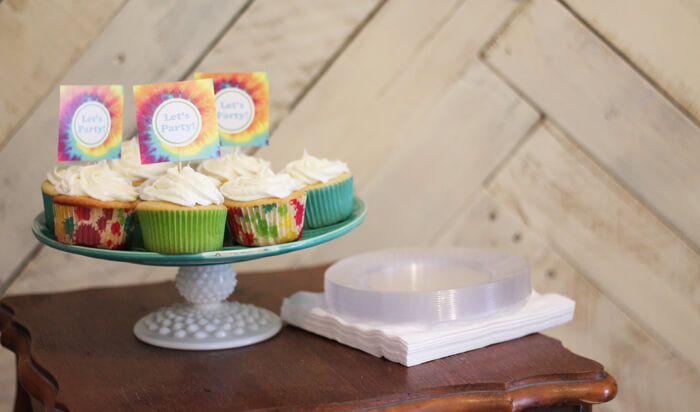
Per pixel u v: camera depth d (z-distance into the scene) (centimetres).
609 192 152
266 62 135
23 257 128
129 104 129
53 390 77
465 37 144
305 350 86
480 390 74
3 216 126
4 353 129
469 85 145
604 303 155
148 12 128
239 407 69
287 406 69
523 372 77
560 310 91
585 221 153
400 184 145
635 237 153
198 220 78
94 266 132
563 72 148
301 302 95
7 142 125
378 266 98
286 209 84
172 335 89
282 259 142
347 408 70
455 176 148
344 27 139
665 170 151
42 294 111
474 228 150
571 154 151
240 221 84
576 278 154
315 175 93
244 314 93
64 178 86
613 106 150
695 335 155
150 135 82
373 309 85
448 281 93
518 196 151
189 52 131
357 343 85
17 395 100
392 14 140
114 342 90
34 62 125
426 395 73
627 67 148
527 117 149
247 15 133
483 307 85
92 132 87
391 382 75
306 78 138
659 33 147
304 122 138
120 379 77
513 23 145
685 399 157
